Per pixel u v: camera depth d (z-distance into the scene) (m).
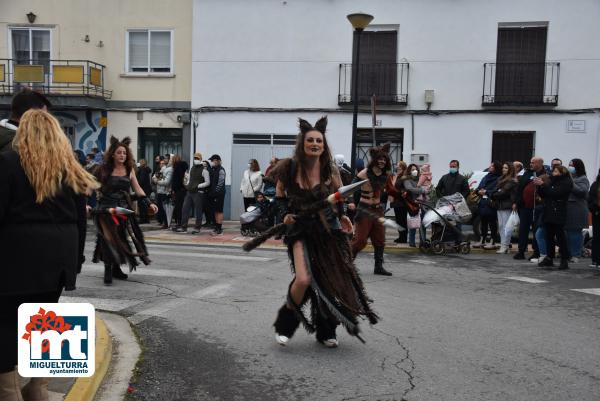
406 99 16.34
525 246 10.73
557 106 15.78
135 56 18.00
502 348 4.96
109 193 7.16
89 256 9.91
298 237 4.52
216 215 13.66
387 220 5.24
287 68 16.95
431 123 16.30
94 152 16.81
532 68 15.90
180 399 3.82
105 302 6.41
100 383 4.02
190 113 17.55
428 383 4.11
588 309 6.55
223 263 9.35
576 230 10.52
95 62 17.94
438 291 7.49
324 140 4.54
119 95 17.97
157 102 17.78
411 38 16.33
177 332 5.32
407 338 5.21
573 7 15.63
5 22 18.17
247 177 14.02
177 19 17.69
